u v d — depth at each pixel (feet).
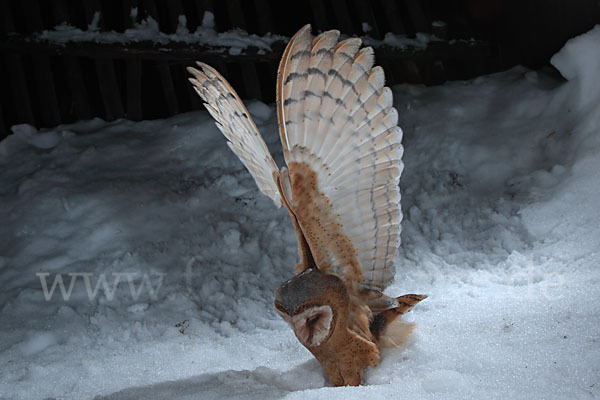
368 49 3.84
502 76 7.68
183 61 7.74
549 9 7.76
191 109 7.97
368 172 3.99
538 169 6.17
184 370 4.46
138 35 7.46
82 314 5.11
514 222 5.67
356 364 4.01
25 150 6.97
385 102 3.92
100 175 6.51
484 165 6.33
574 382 3.73
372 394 3.82
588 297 4.45
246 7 8.75
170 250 5.73
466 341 4.20
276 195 4.29
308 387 4.16
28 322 5.05
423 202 6.11
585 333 4.07
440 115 7.07
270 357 4.54
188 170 6.70
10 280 5.49
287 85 3.76
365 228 4.04
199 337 4.84
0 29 7.13
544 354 3.95
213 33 7.73
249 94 7.86
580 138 6.04
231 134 4.29
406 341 4.22
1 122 7.33
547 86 7.17
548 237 5.42
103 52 7.37
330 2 8.75
